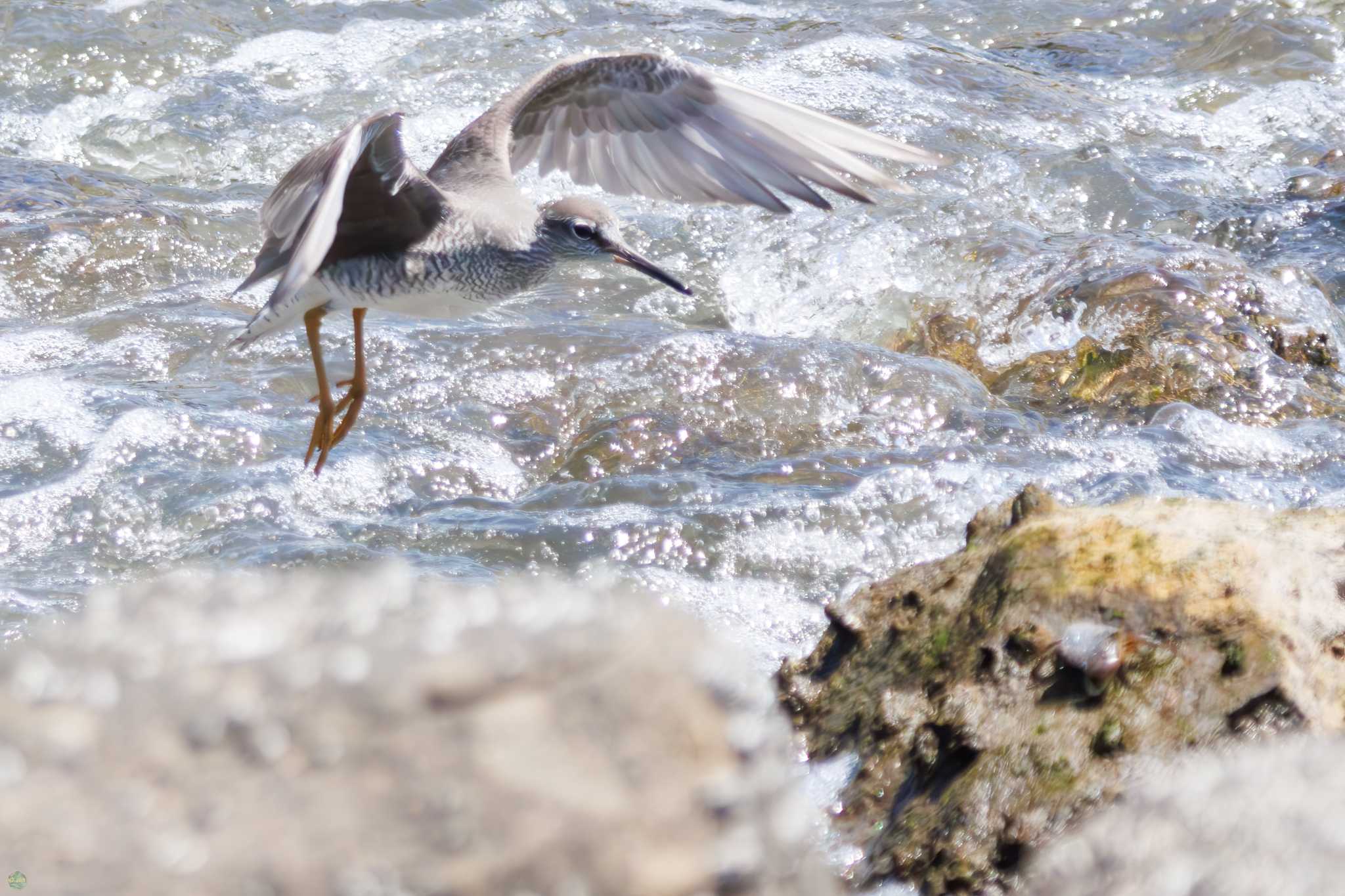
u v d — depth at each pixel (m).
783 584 11.41
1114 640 7.09
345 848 3.36
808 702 8.28
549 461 13.30
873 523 12.15
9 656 3.86
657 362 14.45
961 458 13.23
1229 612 7.00
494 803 3.45
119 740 3.57
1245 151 21.78
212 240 17.67
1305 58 24.61
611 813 3.47
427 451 13.07
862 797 7.52
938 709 7.45
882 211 18.77
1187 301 15.98
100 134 20.95
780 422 13.95
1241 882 4.51
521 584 4.31
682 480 12.66
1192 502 7.89
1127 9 27.05
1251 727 6.63
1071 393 15.23
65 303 16.12
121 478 12.23
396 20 24.97
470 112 21.91
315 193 7.95
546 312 16.45
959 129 21.70
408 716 3.66
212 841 3.35
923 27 26.59
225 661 3.82
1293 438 14.02
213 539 11.61
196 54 23.22
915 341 16.44
